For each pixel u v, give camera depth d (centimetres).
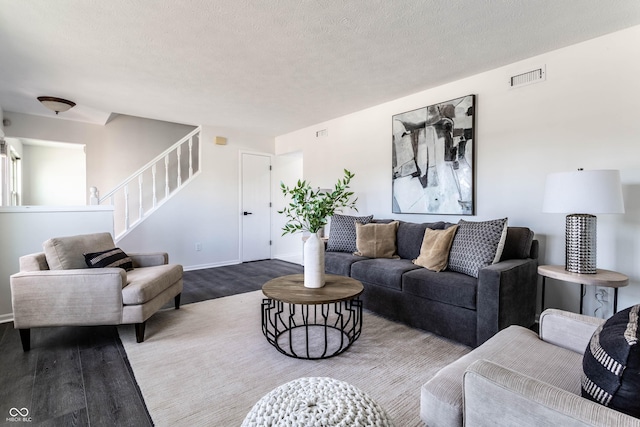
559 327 137
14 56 269
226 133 538
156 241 473
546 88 270
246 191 564
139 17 214
